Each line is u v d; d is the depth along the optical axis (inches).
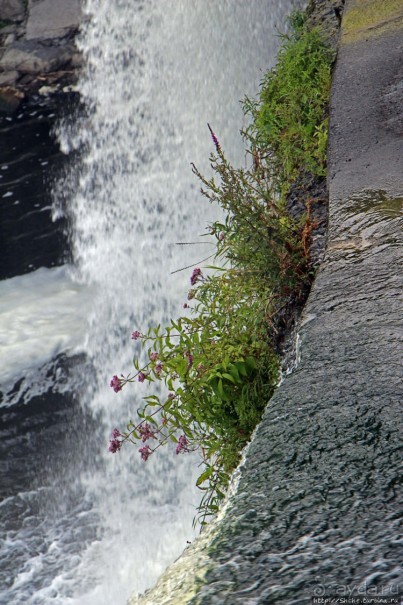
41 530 327.3
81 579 302.4
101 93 639.8
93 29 673.6
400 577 61.8
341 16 314.0
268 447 86.0
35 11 713.6
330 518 71.2
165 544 300.4
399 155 196.7
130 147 569.6
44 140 627.8
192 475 315.3
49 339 425.4
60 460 358.3
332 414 91.7
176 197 501.7
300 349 114.3
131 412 374.9
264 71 487.8
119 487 335.6
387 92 233.6
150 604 63.9
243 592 62.2
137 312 435.2
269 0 500.7
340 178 191.9
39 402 394.3
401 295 128.3
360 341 112.9
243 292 187.6
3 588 305.4
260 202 225.9
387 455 81.4
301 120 257.6
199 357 180.1
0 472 359.9
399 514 71.0
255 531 70.3
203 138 515.2
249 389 174.2
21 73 684.1
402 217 163.6
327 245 157.5
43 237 528.4
